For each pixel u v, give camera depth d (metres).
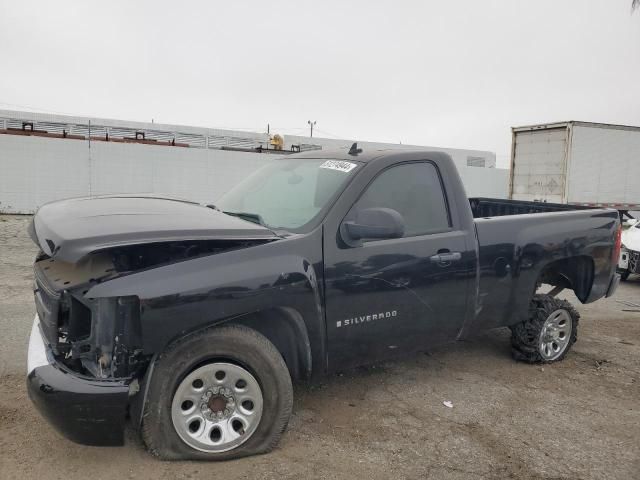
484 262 4.33
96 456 3.13
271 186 4.24
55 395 2.73
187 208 3.60
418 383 4.52
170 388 2.96
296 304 3.27
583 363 5.19
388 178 3.90
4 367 4.41
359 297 3.60
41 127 25.55
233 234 3.13
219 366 3.06
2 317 5.81
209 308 2.97
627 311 7.50
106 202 3.62
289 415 3.28
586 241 5.08
